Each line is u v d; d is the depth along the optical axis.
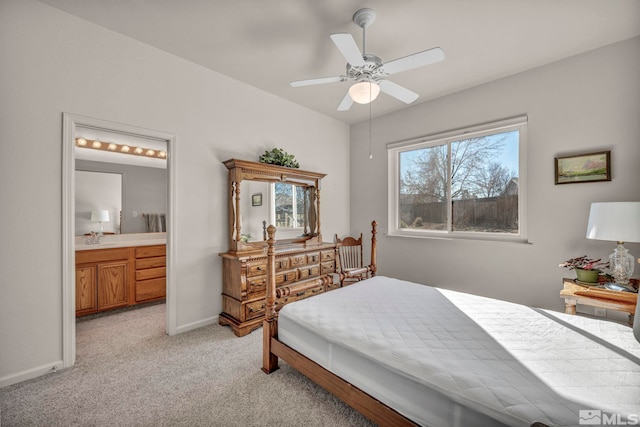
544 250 2.63
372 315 1.71
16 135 1.80
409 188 3.82
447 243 3.30
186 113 2.62
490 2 1.83
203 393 1.73
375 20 2.01
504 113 2.86
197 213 2.70
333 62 2.63
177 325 2.59
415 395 1.16
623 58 2.24
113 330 2.66
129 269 3.29
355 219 4.34
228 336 2.54
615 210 1.90
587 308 2.44
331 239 4.13
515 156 2.90
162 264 3.56
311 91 3.26
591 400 0.92
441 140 3.44
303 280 3.21
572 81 2.47
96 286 3.05
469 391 1.01
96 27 2.12
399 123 3.78
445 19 2.00
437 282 3.39
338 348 1.49
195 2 1.87
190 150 2.65
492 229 3.07
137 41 2.32
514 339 1.38
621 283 2.01
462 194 3.30
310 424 1.48
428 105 3.47
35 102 1.86
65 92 1.98
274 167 3.04
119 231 3.73
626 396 0.94
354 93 1.98
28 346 1.85
